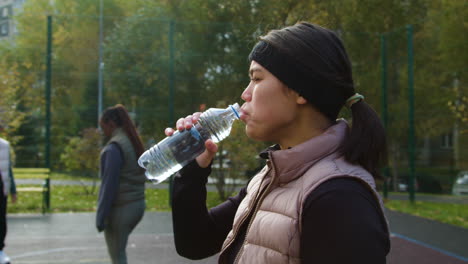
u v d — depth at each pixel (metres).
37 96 13.55
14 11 24.38
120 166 4.08
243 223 1.30
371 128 1.18
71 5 22.12
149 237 7.25
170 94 10.46
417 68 12.77
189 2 13.77
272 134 1.26
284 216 1.15
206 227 1.51
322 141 1.17
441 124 12.54
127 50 11.69
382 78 11.33
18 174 9.85
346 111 1.31
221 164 9.30
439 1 14.33
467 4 12.30
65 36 14.55
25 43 14.62
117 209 4.13
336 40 1.22
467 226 8.65
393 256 6.61
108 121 4.20
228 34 10.52
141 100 11.48
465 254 6.69
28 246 6.87
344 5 13.47
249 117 1.27
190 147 1.50
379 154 1.19
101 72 12.34
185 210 1.47
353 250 0.97
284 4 10.23
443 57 12.63
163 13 14.38
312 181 1.10
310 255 1.04
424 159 12.64
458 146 12.42
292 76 1.17
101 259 6.18
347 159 1.16
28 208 10.05
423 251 6.87
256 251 1.18
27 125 13.59
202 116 1.50
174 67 10.52
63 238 7.40
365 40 11.91
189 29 10.75
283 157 1.18
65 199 11.49
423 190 12.35
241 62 10.12
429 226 8.75
